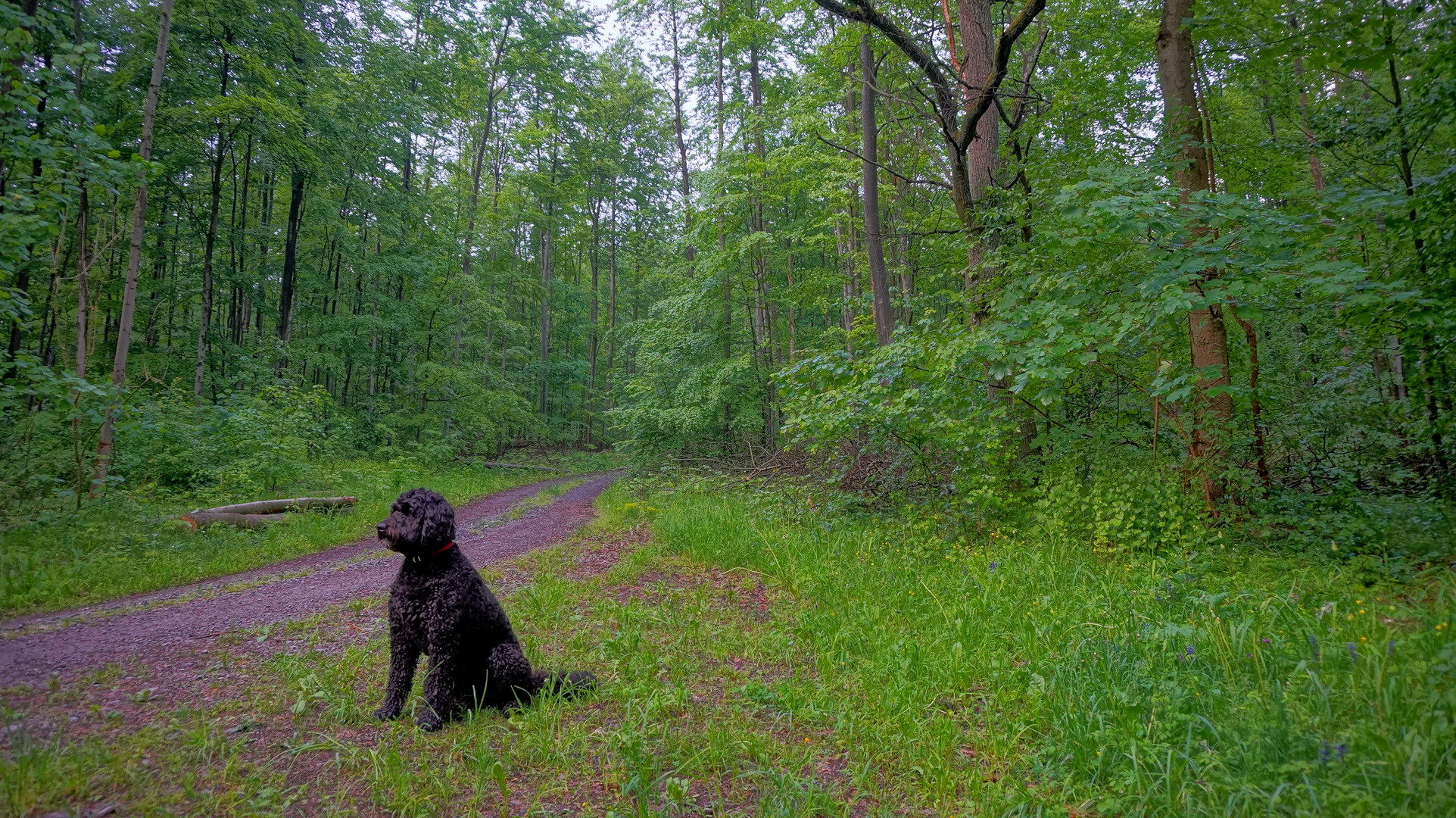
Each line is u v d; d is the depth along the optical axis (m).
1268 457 6.56
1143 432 7.18
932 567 5.87
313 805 2.46
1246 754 2.42
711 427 16.59
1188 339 6.95
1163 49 6.48
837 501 8.58
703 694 3.62
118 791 2.46
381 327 20.34
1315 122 7.12
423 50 23.00
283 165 17.55
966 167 7.71
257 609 5.29
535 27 25.42
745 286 17.12
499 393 23.66
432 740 2.97
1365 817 1.99
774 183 15.95
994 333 5.94
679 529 8.05
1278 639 3.21
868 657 4.00
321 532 8.83
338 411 19.83
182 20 14.84
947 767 2.71
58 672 3.77
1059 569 5.21
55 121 10.13
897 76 12.77
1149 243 5.42
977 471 7.00
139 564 6.62
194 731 2.94
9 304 7.23
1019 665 3.64
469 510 12.84
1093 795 2.44
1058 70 8.73
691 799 2.57
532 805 2.47
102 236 10.44
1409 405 6.28
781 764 2.84
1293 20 5.85
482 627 3.21
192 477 10.51
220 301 19.70
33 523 7.41
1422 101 5.66
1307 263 4.74
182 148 15.81
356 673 3.78
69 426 9.46
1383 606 3.81
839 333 15.38
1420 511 5.53
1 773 2.45
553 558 7.21
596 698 3.41
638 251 33.44
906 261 15.70
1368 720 2.46
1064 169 7.31
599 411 35.75
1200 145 6.09
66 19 12.22
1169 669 3.18
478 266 28.36
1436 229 5.29
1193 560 5.03
